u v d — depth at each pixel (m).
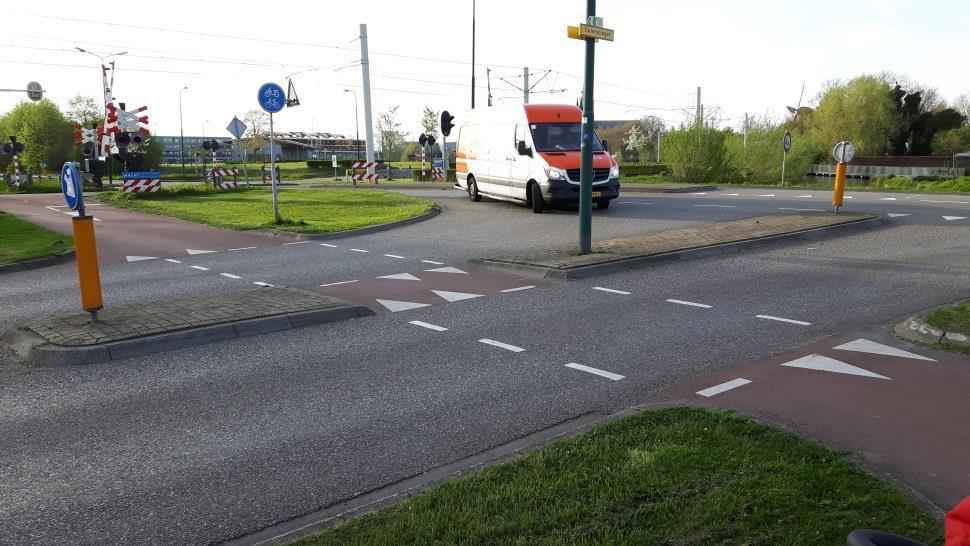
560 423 4.54
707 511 3.11
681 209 17.59
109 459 4.14
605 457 3.74
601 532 2.98
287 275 10.16
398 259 11.41
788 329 6.67
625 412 4.60
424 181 38.56
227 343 6.57
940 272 9.09
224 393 5.24
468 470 3.82
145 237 14.62
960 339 5.87
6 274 10.70
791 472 3.47
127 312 7.32
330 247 12.94
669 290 8.52
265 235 14.85
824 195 21.36
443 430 4.47
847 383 5.11
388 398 5.07
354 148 126.06
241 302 7.79
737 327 6.79
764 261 10.27
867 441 4.06
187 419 4.75
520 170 18.09
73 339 6.29
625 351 6.11
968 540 1.38
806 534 2.91
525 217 16.97
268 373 5.70
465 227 15.50
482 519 3.13
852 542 1.56
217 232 15.46
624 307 7.71
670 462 3.63
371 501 3.54
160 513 3.50
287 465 4.01
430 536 3.01
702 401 4.84
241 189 29.28
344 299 8.40
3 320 7.64
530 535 2.99
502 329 6.93
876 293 8.06
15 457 4.20
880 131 67.94
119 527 3.37
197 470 3.97
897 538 1.57
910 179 43.75
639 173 54.50
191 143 119.69
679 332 6.66
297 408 4.91
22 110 66.88
